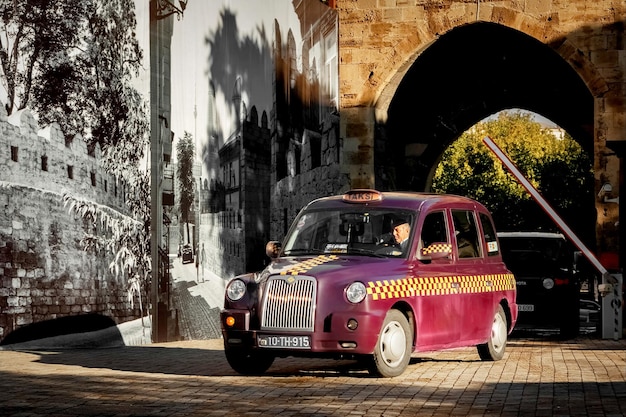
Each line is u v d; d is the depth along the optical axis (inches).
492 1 871.7
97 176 552.4
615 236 836.0
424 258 432.1
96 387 374.6
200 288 649.0
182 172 629.9
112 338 561.6
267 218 745.6
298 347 398.6
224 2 682.2
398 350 408.5
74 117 534.3
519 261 713.0
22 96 500.7
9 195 491.8
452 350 543.5
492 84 1103.6
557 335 735.1
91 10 546.6
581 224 2105.1
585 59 852.0
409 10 889.5
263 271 423.2
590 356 515.2
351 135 896.3
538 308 685.9
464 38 1000.2
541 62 1065.5
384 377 406.6
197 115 647.8
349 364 471.2
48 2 518.0
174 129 621.9
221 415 312.5
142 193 591.5
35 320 510.6
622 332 679.7
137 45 586.9
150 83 598.9
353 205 445.1
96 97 551.5
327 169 866.8
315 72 844.6
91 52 548.1
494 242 502.6
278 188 762.8
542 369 445.7
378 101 898.1
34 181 507.5
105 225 556.4
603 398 348.8
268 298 406.3
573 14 854.5
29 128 503.8
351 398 348.8
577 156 2129.7
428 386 380.8
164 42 612.1
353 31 896.3
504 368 450.0
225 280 683.4
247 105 715.4
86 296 543.2
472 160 2153.1
